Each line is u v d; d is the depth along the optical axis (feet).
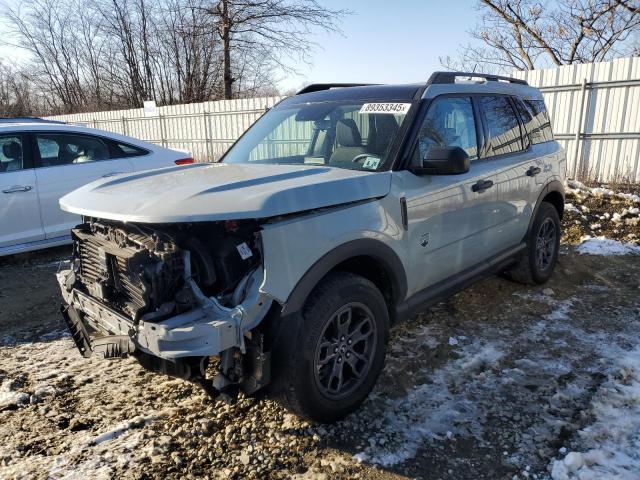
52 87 109.60
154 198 8.23
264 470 8.33
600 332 13.07
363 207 9.38
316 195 8.55
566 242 21.44
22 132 19.24
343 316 9.35
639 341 12.50
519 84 15.75
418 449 8.80
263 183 8.75
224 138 54.49
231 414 9.83
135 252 8.03
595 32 54.39
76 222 20.42
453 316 14.20
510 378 10.96
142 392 10.68
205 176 9.77
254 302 7.77
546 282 16.78
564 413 9.69
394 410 9.90
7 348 12.86
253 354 8.02
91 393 10.65
